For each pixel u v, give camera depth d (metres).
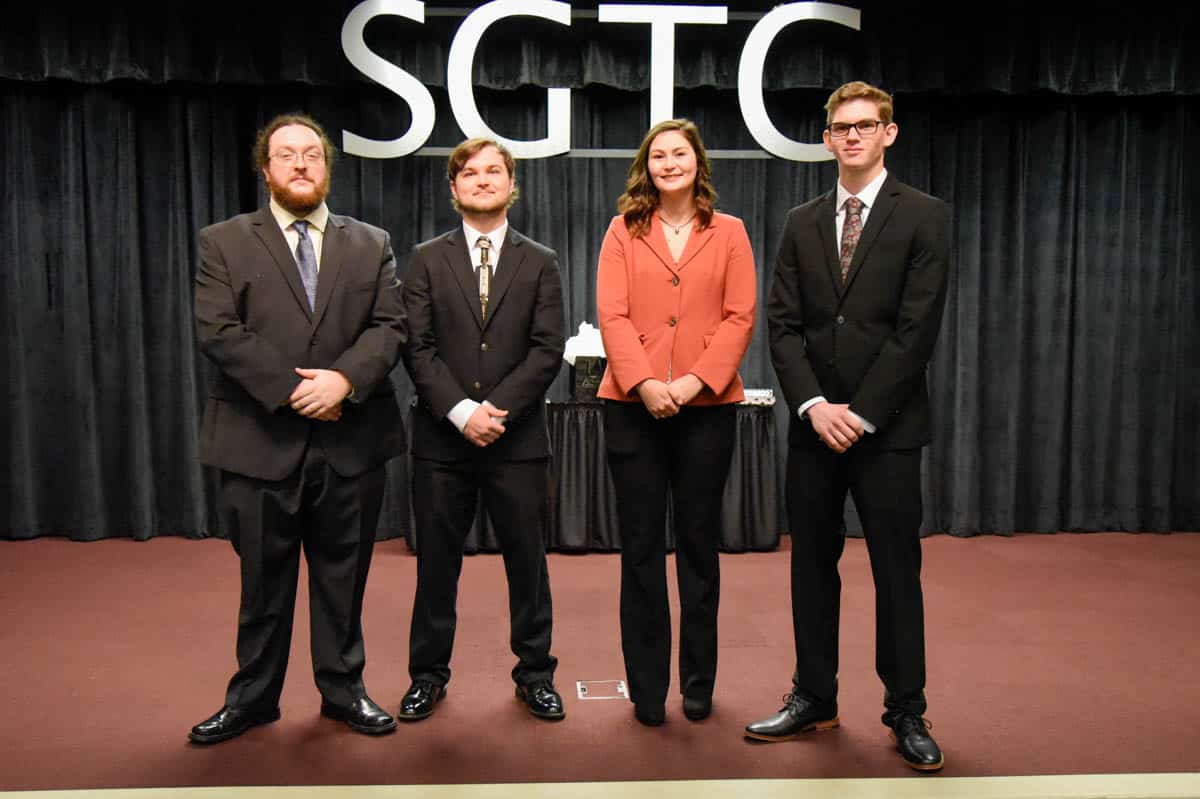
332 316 2.21
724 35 4.45
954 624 3.23
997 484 4.79
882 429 2.10
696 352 2.26
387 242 2.37
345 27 4.18
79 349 4.49
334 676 2.32
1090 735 2.31
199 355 4.57
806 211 2.24
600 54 4.41
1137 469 4.81
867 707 2.48
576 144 4.62
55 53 4.23
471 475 2.41
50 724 2.37
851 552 4.30
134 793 1.96
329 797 1.96
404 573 3.98
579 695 2.59
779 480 4.76
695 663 2.35
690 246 2.27
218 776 2.07
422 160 4.60
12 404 4.48
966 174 4.71
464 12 4.29
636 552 2.30
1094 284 4.80
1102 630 3.17
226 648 2.96
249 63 4.32
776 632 3.15
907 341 2.07
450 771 2.10
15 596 3.56
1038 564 4.13
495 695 2.59
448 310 2.37
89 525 4.50
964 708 2.48
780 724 2.26
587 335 4.31
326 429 2.20
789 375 2.19
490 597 3.61
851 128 2.09
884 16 4.41
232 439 2.17
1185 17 4.46
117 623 3.22
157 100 4.53
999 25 4.44
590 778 2.07
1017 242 4.73
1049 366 4.79
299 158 2.17
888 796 1.98
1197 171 4.77
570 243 4.69
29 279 4.51
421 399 2.39
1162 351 4.79
